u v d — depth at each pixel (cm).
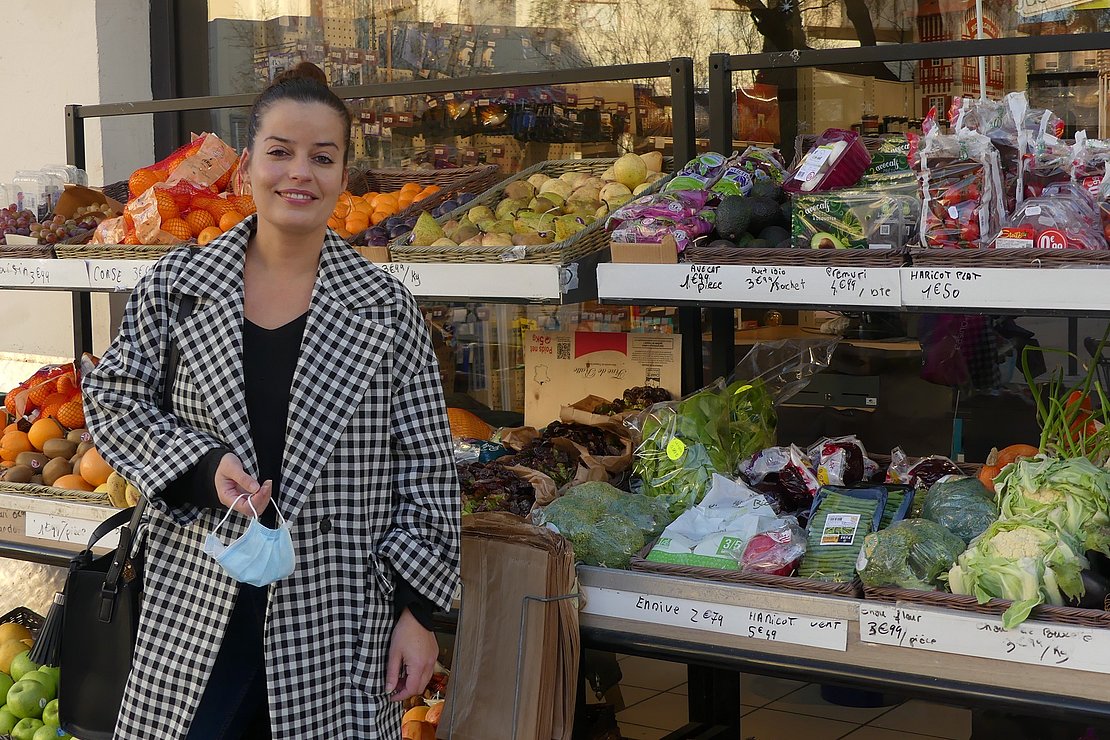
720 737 328
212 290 197
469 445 307
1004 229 217
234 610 198
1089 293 202
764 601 218
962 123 234
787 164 350
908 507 247
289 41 429
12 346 443
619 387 331
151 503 192
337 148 197
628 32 377
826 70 346
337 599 196
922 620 204
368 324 198
